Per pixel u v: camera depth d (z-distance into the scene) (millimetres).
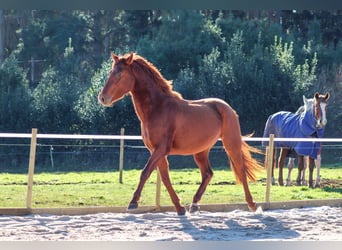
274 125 18812
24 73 32875
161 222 10500
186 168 27203
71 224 10133
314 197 14797
